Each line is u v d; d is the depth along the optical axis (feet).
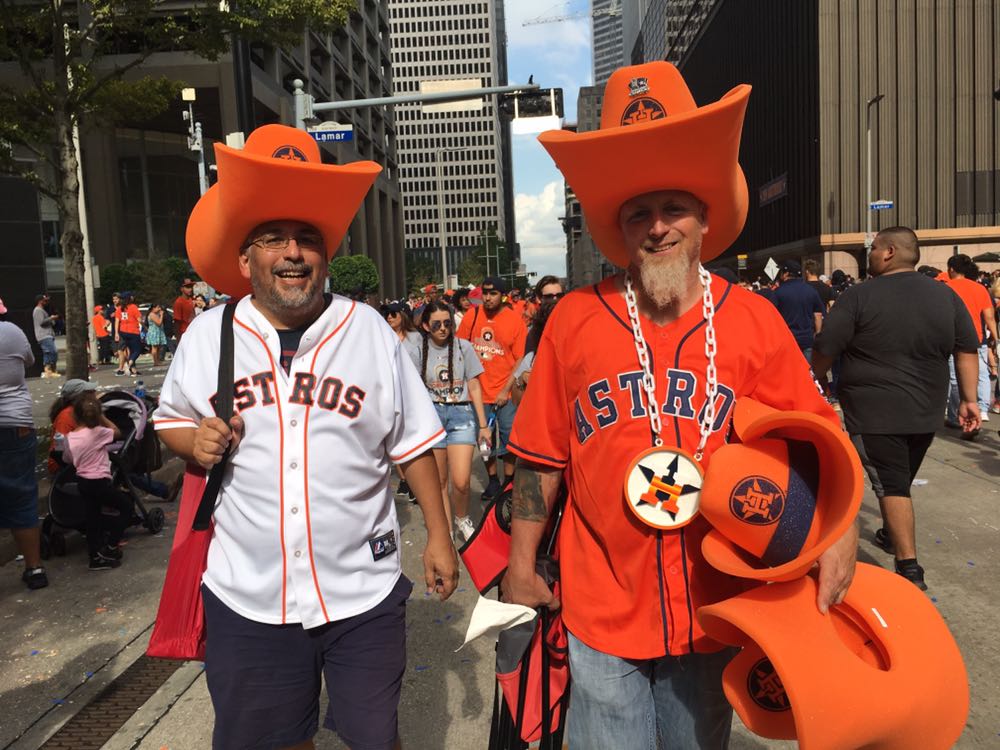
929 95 156.56
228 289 8.01
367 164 6.99
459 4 536.42
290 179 6.63
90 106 31.78
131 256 143.23
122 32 31.48
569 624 6.71
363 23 203.62
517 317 24.25
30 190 81.92
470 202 547.90
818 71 157.48
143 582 17.40
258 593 6.88
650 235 6.48
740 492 5.75
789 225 178.40
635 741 6.52
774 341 6.45
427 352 19.35
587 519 6.69
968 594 14.42
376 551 7.29
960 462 24.98
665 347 6.49
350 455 7.07
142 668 13.05
